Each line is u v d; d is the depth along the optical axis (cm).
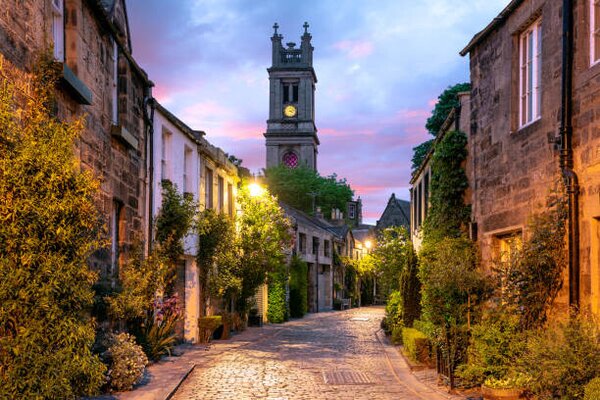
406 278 1786
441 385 1056
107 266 1170
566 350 719
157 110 1566
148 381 1081
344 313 3912
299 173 7906
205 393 1027
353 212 8050
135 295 1199
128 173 1335
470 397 936
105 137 1173
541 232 890
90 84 1079
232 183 2402
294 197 7681
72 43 1002
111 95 1222
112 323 1184
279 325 2712
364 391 1055
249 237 2327
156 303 1449
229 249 2055
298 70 9494
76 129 714
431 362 1282
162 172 1634
